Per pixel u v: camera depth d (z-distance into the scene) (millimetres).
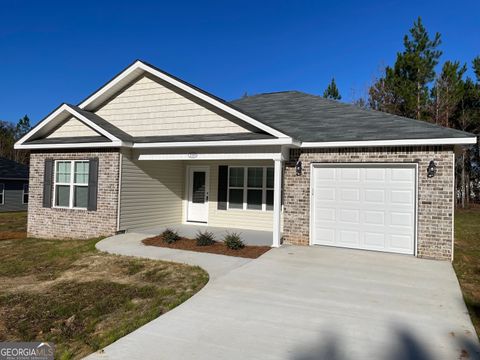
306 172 10625
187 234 12320
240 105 15836
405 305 5863
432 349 4379
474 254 10305
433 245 9156
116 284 7324
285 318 5309
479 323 5273
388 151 9656
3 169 27281
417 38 26578
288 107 14594
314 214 10617
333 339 4641
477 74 27703
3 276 8367
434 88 26359
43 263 9305
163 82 12625
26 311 6199
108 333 5066
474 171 32688
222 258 8898
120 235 11891
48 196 13305
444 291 6578
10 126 56312
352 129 10828
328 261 8680
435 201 9148
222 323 5125
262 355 4211
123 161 12219
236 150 10852
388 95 28141
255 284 6891
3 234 14578
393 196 9734
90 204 12461
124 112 13195
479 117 27312
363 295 6328
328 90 33531
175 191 14781
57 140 13266
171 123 12438
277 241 10188
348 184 10242
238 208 13953
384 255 9430
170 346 4441
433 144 9039
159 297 6477
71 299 6660
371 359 4133
